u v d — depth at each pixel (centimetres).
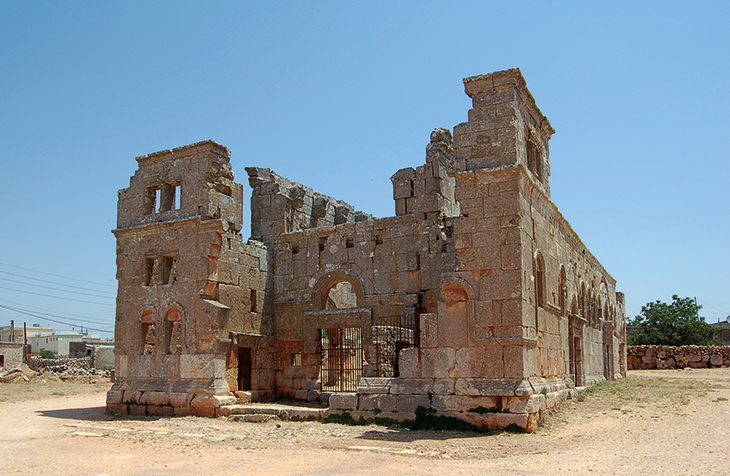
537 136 2188
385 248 2528
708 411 1817
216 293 2427
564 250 2509
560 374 2241
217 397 2269
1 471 1325
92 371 4959
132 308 2581
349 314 2539
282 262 2773
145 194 2650
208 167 2475
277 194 2859
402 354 1925
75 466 1372
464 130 1959
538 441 1556
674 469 1176
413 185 2523
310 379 2600
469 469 1247
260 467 1319
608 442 1480
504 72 1927
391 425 1872
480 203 1892
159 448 1605
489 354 1802
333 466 1309
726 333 6819
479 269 1855
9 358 5362
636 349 4562
